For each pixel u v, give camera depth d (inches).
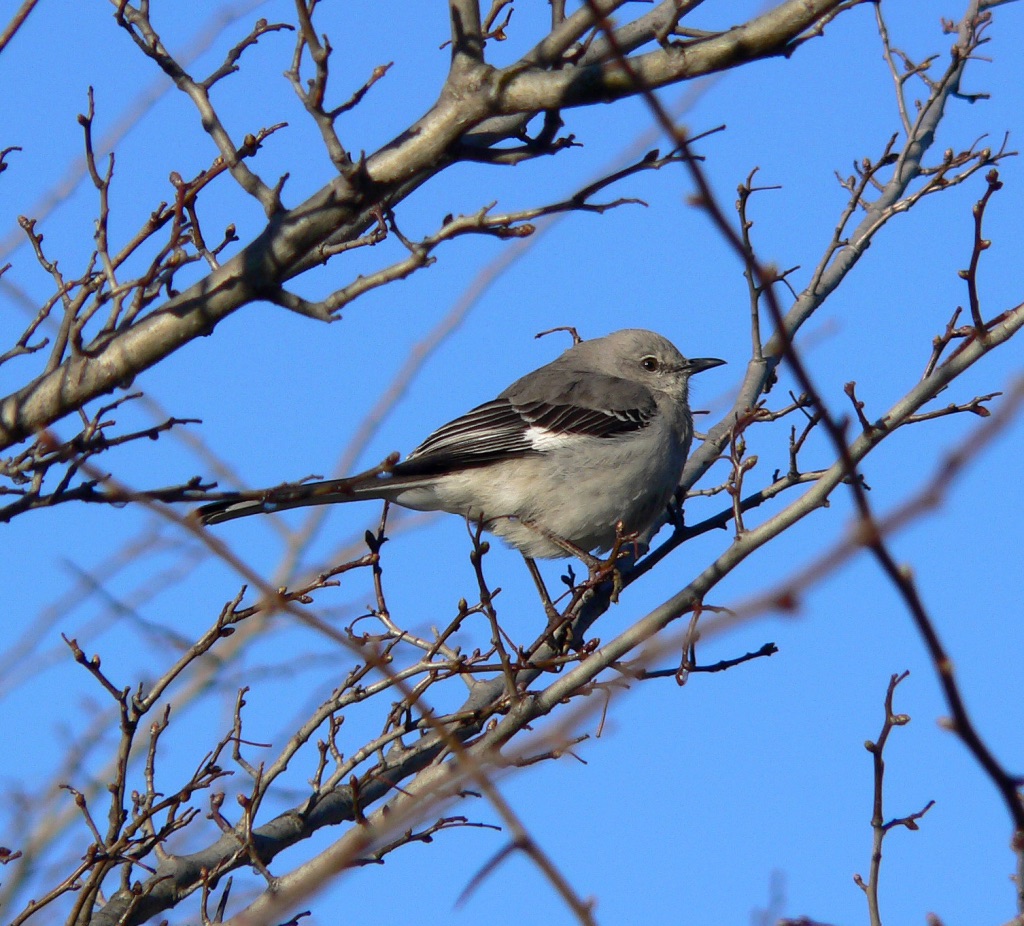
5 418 363.3
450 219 324.8
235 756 427.8
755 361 617.3
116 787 398.0
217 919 416.2
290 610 186.9
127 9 387.9
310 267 362.9
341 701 431.8
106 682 397.4
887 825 323.9
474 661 436.8
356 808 404.8
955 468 125.3
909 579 131.8
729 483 436.1
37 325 377.7
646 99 143.1
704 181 142.3
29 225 397.7
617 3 343.3
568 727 183.0
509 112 343.6
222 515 475.2
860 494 128.3
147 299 365.1
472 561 420.8
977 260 413.4
